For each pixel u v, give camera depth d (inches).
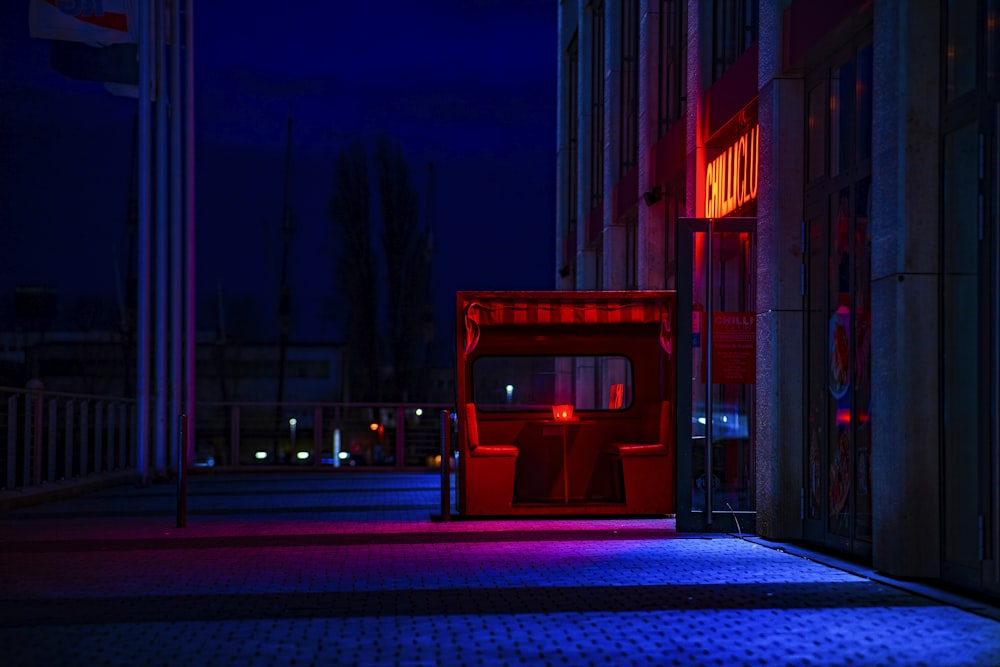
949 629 226.5
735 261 419.8
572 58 1063.0
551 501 506.3
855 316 335.6
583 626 230.5
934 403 287.4
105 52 750.5
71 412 679.7
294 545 382.3
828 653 204.8
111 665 196.5
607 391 574.9
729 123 482.0
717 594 270.4
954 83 282.5
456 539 398.3
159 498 638.5
